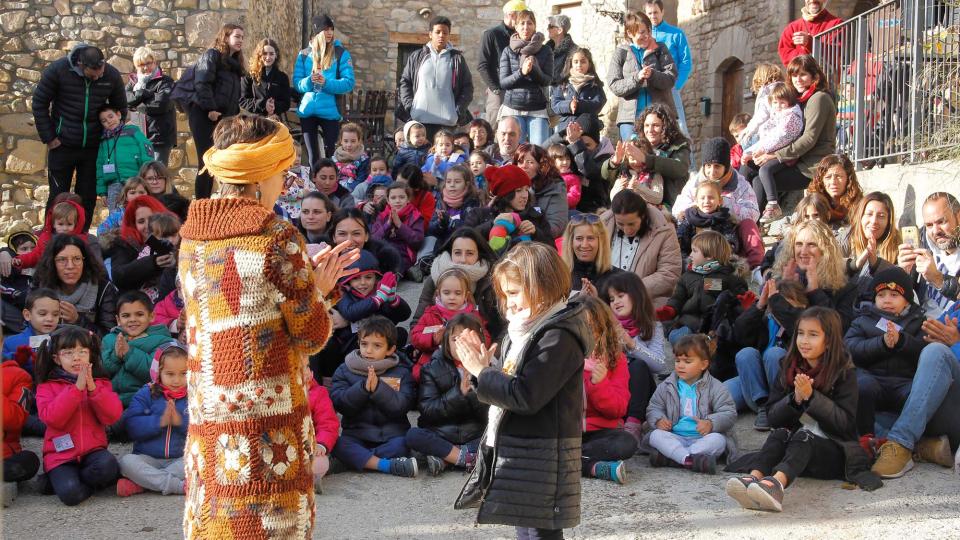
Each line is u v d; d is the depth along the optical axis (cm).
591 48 1659
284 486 305
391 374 544
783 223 856
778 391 521
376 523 461
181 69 1238
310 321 309
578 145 939
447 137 1038
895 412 538
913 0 827
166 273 701
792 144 880
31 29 1217
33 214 1223
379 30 1884
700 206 773
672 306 659
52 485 498
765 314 608
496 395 341
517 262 352
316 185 930
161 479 497
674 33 1160
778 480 469
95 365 523
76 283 659
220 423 303
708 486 499
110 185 973
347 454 522
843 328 582
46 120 956
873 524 447
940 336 532
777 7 1384
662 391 549
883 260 606
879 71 886
